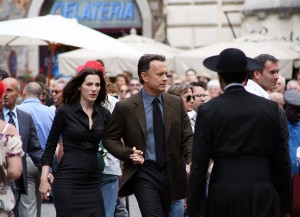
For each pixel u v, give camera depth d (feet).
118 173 63.16
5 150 47.34
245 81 46.29
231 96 45.19
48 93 83.20
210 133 44.88
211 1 159.74
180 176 55.88
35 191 68.39
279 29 144.97
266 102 45.19
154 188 55.01
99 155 58.18
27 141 63.77
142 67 55.93
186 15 160.76
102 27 186.80
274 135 45.09
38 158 64.44
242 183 44.21
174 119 55.88
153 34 183.52
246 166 44.45
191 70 117.60
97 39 88.28
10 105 63.31
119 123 56.18
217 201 44.42
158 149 55.42
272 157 45.37
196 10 160.45
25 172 63.31
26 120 63.98
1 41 112.37
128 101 56.13
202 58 127.65
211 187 44.91
